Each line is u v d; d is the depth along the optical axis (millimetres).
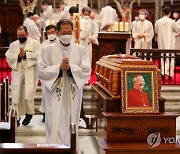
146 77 6121
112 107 6164
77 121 6449
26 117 9430
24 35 9117
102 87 7371
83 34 12320
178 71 15984
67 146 3717
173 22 14812
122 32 14398
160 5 23219
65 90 6336
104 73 7203
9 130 5258
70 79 6309
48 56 6281
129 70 6098
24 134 8977
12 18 23266
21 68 9203
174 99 11445
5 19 23188
